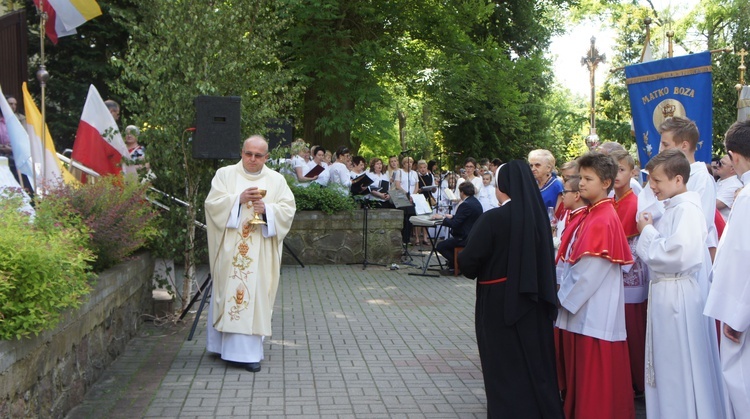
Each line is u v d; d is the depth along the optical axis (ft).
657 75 24.91
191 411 16.51
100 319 18.63
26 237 13.33
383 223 43.19
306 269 40.50
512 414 14.40
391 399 17.74
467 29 68.08
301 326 25.91
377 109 65.62
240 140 26.40
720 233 17.89
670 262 13.98
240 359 20.02
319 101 61.05
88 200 20.36
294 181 42.63
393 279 37.58
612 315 14.74
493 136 91.45
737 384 12.56
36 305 12.95
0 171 20.70
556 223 22.40
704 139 24.38
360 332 25.09
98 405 16.66
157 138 25.16
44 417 14.08
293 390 18.33
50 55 48.96
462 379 19.52
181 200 26.22
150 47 25.98
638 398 18.10
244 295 20.13
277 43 31.42
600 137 107.76
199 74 25.61
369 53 59.21
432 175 54.75
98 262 20.38
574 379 15.28
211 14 26.30
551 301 14.42
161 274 26.45
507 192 14.89
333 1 56.13
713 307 12.57
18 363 12.57
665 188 14.28
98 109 25.26
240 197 20.44
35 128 23.72
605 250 14.65
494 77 68.44
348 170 47.09
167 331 24.27
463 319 27.53
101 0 47.34
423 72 66.54
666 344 14.29
